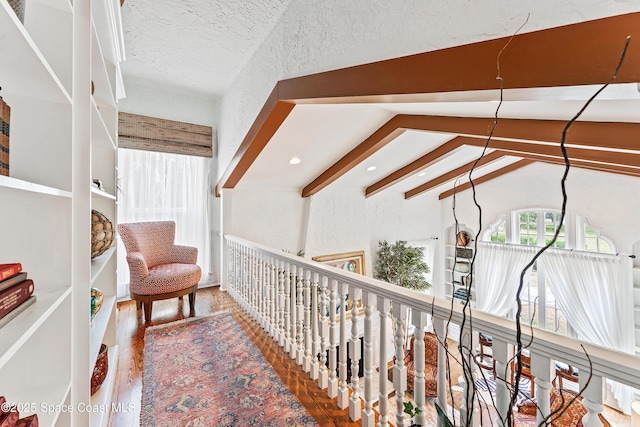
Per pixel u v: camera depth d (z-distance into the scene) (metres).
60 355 0.81
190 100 3.50
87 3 0.90
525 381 1.78
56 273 0.82
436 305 0.98
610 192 3.55
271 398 1.54
